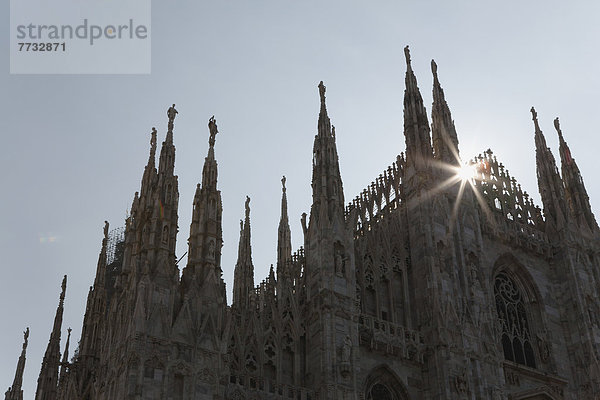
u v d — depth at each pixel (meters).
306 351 37.31
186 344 32.12
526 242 50.38
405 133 48.84
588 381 46.31
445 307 41.44
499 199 52.06
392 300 42.22
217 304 34.06
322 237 39.53
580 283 49.72
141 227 36.28
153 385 30.48
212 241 35.88
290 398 34.72
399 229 45.09
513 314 48.19
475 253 45.66
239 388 33.34
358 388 36.31
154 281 33.00
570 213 53.22
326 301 37.28
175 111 39.44
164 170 36.97
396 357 39.69
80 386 43.69
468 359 40.34
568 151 57.97
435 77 53.25
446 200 46.09
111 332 33.94
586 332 47.62
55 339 47.31
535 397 44.06
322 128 44.22
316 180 42.28
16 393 46.75
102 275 48.25
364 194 49.47
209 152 38.94
